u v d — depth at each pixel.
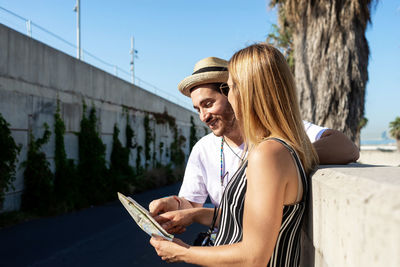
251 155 0.91
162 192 12.14
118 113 12.30
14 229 6.29
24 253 4.95
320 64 6.90
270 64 0.99
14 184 7.18
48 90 8.32
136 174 13.17
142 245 5.42
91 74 10.41
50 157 8.29
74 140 9.38
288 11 7.61
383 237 0.44
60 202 8.04
